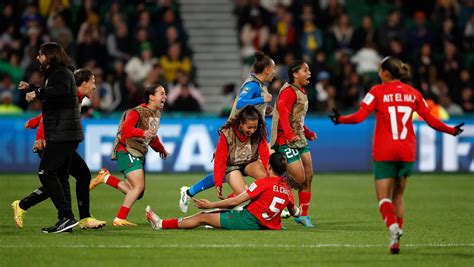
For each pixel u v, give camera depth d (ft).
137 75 206.90
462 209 125.90
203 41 228.84
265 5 233.55
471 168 183.52
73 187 152.87
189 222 98.43
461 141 183.42
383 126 83.30
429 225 106.93
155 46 213.25
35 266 76.84
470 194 147.23
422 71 210.59
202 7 233.55
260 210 97.60
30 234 95.45
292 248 85.92
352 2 240.94
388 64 83.87
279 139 104.12
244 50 221.25
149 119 101.81
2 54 205.46
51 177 94.84
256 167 102.42
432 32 225.76
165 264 77.56
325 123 183.93
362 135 184.55
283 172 98.12
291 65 102.83
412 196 143.95
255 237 92.99
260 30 220.43
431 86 211.41
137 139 102.58
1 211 118.62
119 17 213.25
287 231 98.27
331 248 86.17
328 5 225.56
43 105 94.68
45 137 94.73
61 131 93.97
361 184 162.61
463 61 222.69
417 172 182.91
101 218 112.98
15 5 213.25
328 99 200.85
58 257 80.84
